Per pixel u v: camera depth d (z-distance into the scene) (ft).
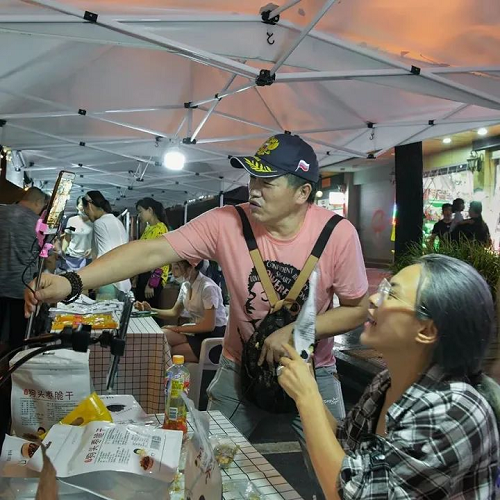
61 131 21.36
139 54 16.96
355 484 3.23
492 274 11.32
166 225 21.90
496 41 12.14
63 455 4.08
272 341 6.12
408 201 21.33
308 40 11.40
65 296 5.86
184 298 15.48
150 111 20.72
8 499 3.85
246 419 7.24
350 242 6.57
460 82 13.20
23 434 4.77
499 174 29.30
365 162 45.24
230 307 7.07
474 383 3.60
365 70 12.01
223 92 16.75
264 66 16.74
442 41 12.32
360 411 4.52
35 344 4.00
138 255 6.54
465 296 3.41
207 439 4.12
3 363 4.47
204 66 17.87
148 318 10.62
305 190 6.30
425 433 3.22
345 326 6.67
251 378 6.55
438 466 3.13
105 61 16.84
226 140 20.65
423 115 18.26
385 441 3.36
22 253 12.16
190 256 6.87
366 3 10.77
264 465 4.90
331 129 19.80
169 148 22.88
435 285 3.47
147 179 30.09
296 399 3.87
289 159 6.09
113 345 3.91
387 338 3.65
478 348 3.44
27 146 22.33
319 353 7.13
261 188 6.22
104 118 19.40
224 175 29.40
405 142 20.72
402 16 11.28
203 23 10.57
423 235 18.95
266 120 21.25
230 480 4.57
